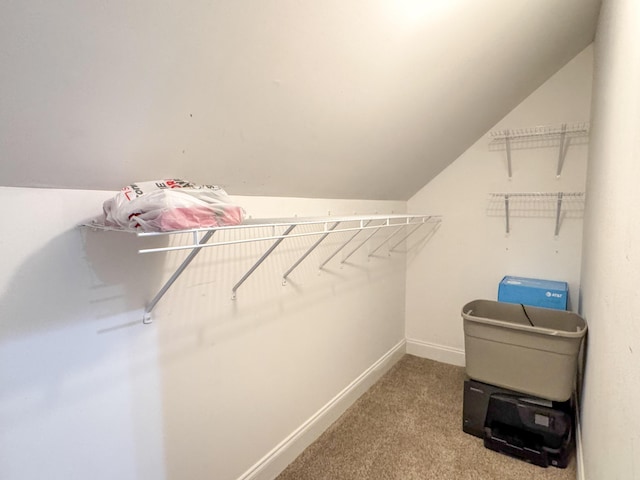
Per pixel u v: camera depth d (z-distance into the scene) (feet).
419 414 6.55
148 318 3.43
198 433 3.99
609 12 3.97
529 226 7.54
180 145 3.09
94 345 3.05
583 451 4.70
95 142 2.57
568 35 5.60
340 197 6.27
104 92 2.29
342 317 6.59
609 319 3.26
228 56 2.62
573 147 6.96
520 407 5.47
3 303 2.53
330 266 6.17
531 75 6.28
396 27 3.36
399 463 5.29
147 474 3.51
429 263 8.87
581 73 6.68
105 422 3.16
